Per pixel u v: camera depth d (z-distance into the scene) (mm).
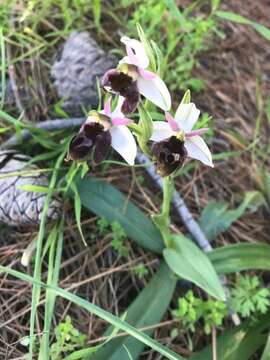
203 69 231
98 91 190
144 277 182
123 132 143
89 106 195
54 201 176
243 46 245
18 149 193
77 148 143
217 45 240
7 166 181
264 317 175
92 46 197
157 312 169
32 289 160
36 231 179
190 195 202
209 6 250
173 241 177
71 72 194
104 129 143
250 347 169
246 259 178
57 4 213
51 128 193
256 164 214
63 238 181
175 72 214
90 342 163
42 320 168
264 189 205
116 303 176
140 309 169
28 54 204
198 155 143
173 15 215
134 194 195
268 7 263
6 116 180
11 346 161
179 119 140
